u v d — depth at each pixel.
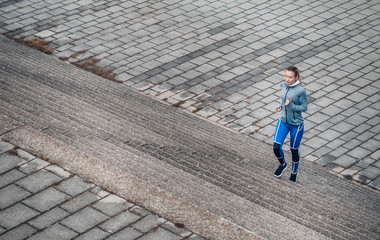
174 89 19.28
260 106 18.61
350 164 16.06
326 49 22.36
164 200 11.09
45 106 15.49
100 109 16.19
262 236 10.12
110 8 24.70
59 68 19.41
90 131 14.16
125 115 16.28
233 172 13.23
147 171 12.12
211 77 20.12
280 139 12.54
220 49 21.95
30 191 11.24
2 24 22.66
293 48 22.31
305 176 14.03
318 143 16.92
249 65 20.98
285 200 11.93
